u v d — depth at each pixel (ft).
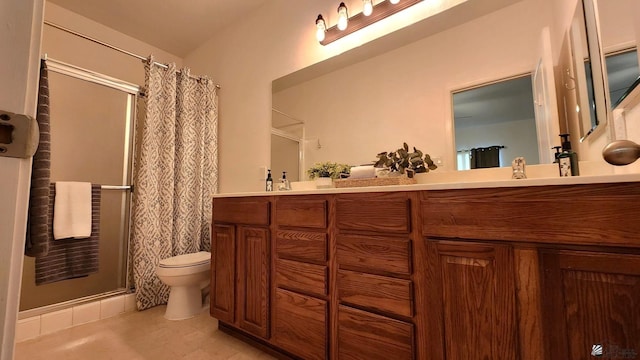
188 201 8.13
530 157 4.60
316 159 7.07
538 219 2.68
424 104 5.65
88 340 5.45
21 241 1.13
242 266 5.33
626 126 3.07
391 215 3.58
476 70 5.14
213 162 8.72
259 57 8.22
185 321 6.34
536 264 2.67
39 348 5.16
